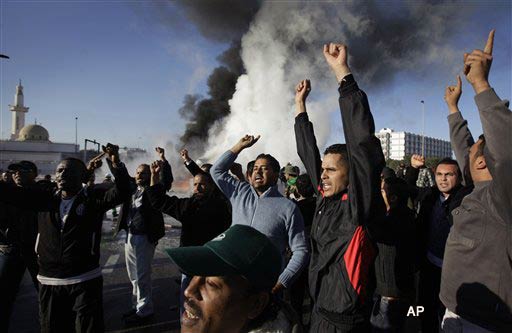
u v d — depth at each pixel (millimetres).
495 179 1860
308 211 4758
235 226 1261
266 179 3291
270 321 1275
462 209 2283
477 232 2148
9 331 4645
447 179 3668
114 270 7301
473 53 1888
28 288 6336
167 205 4141
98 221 3598
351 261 2230
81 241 3447
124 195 3646
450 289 2287
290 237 3105
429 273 3816
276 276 1228
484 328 2111
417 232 3906
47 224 3447
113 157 3629
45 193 3570
